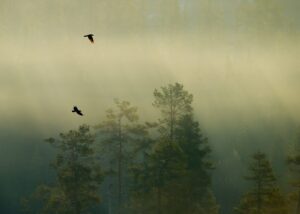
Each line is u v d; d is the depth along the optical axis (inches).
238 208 1717.5
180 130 1845.5
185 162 1717.5
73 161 1752.0
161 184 1747.0
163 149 1707.7
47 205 1785.2
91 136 1769.2
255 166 1694.1
